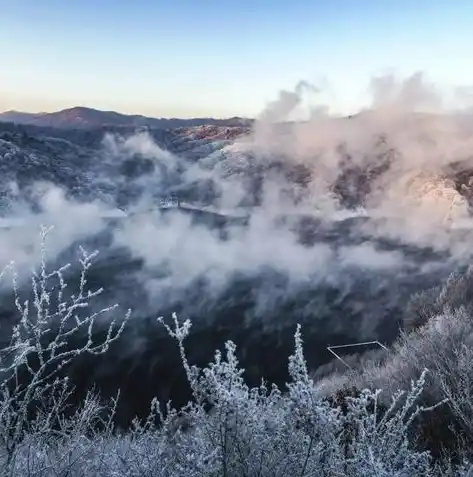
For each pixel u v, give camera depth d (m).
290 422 2.62
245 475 2.54
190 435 3.00
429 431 4.62
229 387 2.57
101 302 34.66
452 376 5.36
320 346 25.83
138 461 2.85
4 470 2.69
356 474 2.62
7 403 2.78
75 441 3.29
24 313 2.83
